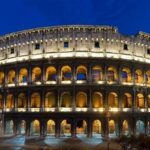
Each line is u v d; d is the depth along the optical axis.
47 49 89.75
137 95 92.25
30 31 92.12
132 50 91.75
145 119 90.44
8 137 84.50
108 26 89.81
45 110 86.19
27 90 88.44
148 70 93.69
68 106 87.12
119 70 87.69
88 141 75.88
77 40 88.62
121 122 85.56
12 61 94.62
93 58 86.25
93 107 85.88
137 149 57.12
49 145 68.62
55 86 85.69
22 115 88.62
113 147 66.12
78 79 90.19
